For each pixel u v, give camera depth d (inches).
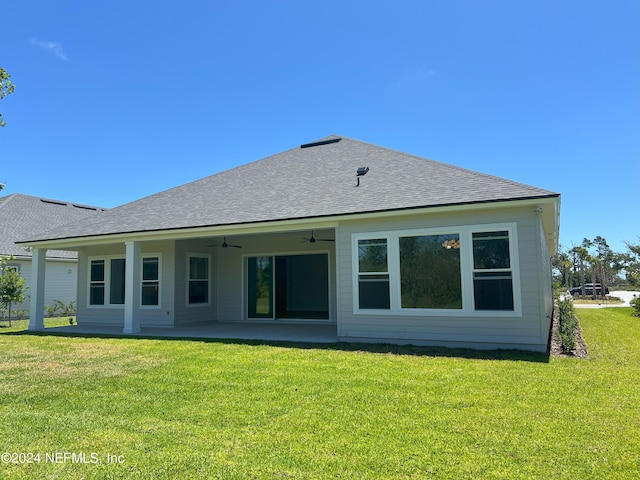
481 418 174.9
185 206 519.5
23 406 201.5
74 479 127.6
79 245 538.3
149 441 155.9
